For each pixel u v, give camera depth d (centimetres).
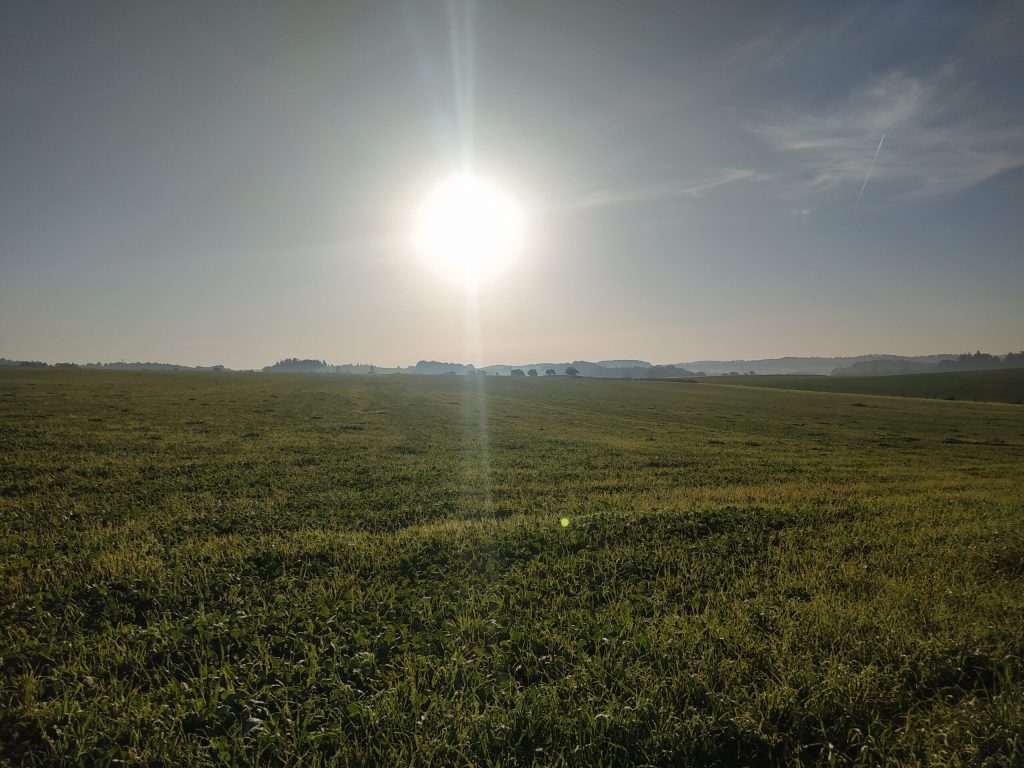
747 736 461
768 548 1004
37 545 1008
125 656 585
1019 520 1209
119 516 1295
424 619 693
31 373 7519
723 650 603
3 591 753
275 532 1167
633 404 6675
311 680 539
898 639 609
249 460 2136
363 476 1903
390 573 859
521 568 903
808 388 11256
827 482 1986
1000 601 727
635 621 691
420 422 3931
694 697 521
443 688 531
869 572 877
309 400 5291
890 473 2247
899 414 5859
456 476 1967
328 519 1310
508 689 530
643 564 915
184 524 1212
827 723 488
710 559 941
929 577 840
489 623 675
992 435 4247
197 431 2927
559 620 688
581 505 1468
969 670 570
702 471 2212
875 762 444
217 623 651
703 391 9438
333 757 432
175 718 480
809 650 600
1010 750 439
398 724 473
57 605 709
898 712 504
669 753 445
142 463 1991
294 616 684
